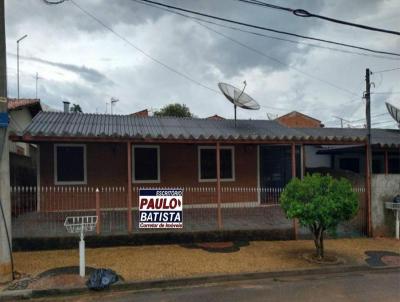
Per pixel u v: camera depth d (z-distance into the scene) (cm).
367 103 1176
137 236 955
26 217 1159
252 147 1565
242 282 718
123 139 1001
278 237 1041
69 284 655
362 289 665
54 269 739
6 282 662
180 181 1480
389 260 873
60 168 1354
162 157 1468
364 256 899
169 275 716
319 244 852
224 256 859
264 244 989
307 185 817
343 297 617
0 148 670
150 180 1448
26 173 1424
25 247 889
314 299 605
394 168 1927
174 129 1364
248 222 1150
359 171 1988
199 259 828
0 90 669
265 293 641
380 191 1151
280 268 779
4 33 677
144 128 1338
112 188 1366
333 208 787
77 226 748
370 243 1040
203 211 1365
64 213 1272
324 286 686
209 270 751
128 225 974
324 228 837
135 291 660
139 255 855
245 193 1506
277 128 1588
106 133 1084
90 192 1351
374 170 1905
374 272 803
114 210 1358
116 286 662
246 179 1550
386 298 611
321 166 2041
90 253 870
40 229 989
